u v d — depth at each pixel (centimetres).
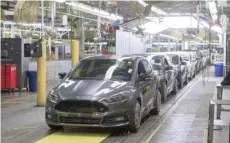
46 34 2114
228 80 958
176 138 786
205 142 748
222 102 705
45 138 796
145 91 937
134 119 828
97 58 990
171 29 3303
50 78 2430
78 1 1995
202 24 2598
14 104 1316
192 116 1051
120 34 2467
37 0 1712
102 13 2208
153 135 815
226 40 2314
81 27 2514
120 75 909
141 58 1029
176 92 1600
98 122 786
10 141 775
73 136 812
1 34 2436
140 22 2480
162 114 1087
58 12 2127
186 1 2127
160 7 2356
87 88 829
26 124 952
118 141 763
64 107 805
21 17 1736
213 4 1819
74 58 1644
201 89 1797
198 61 3019
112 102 791
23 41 1739
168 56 1727
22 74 1736
